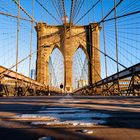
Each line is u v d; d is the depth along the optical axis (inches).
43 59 2541.8
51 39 2630.4
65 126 115.1
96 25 2600.9
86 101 359.3
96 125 118.0
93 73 2519.7
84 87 2375.7
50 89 2236.7
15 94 989.8
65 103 308.8
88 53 2625.5
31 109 214.7
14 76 989.8
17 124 122.6
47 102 339.6
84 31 2669.8
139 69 746.8
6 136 94.3
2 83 888.3
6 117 149.0
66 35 2647.6
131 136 92.7
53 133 98.7
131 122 128.3
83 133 98.2
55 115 156.7
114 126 115.5
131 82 850.1
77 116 151.5
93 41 2593.5
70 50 2642.7
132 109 213.2
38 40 2588.6
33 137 92.3
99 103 305.6
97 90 1797.5
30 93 1375.5
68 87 2659.9
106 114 163.8
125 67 873.5
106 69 1348.4
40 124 119.6
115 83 1217.4
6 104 295.0
